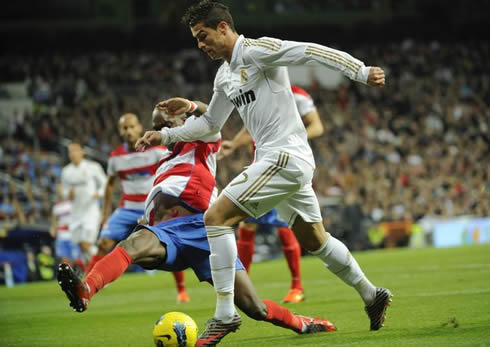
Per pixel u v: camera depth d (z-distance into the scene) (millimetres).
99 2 71562
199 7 9750
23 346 11406
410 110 60188
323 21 75750
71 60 62875
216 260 9477
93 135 50156
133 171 18719
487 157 52531
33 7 70438
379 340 9609
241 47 9680
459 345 8797
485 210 46875
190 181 10367
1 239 31281
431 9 74750
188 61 63438
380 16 76938
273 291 19625
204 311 15625
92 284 8938
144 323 13891
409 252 34406
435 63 67000
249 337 10906
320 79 62656
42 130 48906
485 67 67062
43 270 31016
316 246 10195
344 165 49000
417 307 13328
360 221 40375
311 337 10344
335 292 17938
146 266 9750
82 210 28812
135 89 59344
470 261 26047
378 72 9109
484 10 75375
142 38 66125
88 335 12461
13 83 58844
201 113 11086
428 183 47000
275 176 9500
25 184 41344
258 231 38281
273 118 9609
